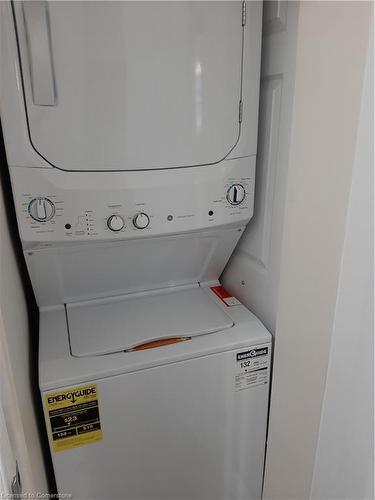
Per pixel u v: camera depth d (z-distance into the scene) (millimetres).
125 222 1272
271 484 1568
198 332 1399
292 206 1158
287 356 1308
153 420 1341
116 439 1312
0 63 1036
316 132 1023
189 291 1688
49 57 1058
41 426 1371
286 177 1280
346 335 1088
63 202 1196
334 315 1059
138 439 1343
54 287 1470
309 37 1005
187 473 1479
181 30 1149
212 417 1429
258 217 1475
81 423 1251
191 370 1332
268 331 1444
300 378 1255
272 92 1304
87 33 1073
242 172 1363
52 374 1209
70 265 1396
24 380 1094
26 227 1200
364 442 1197
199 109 1241
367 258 1014
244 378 1420
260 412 1503
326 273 1061
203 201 1336
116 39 1099
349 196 947
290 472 1409
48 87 1081
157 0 1103
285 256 1228
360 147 913
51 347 1314
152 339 1354
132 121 1184
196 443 1443
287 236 1201
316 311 1126
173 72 1179
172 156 1259
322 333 1116
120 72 1129
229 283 1783
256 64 1269
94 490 1355
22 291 1433
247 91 1285
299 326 1218
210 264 1650
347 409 1187
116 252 1405
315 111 1018
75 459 1287
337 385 1146
